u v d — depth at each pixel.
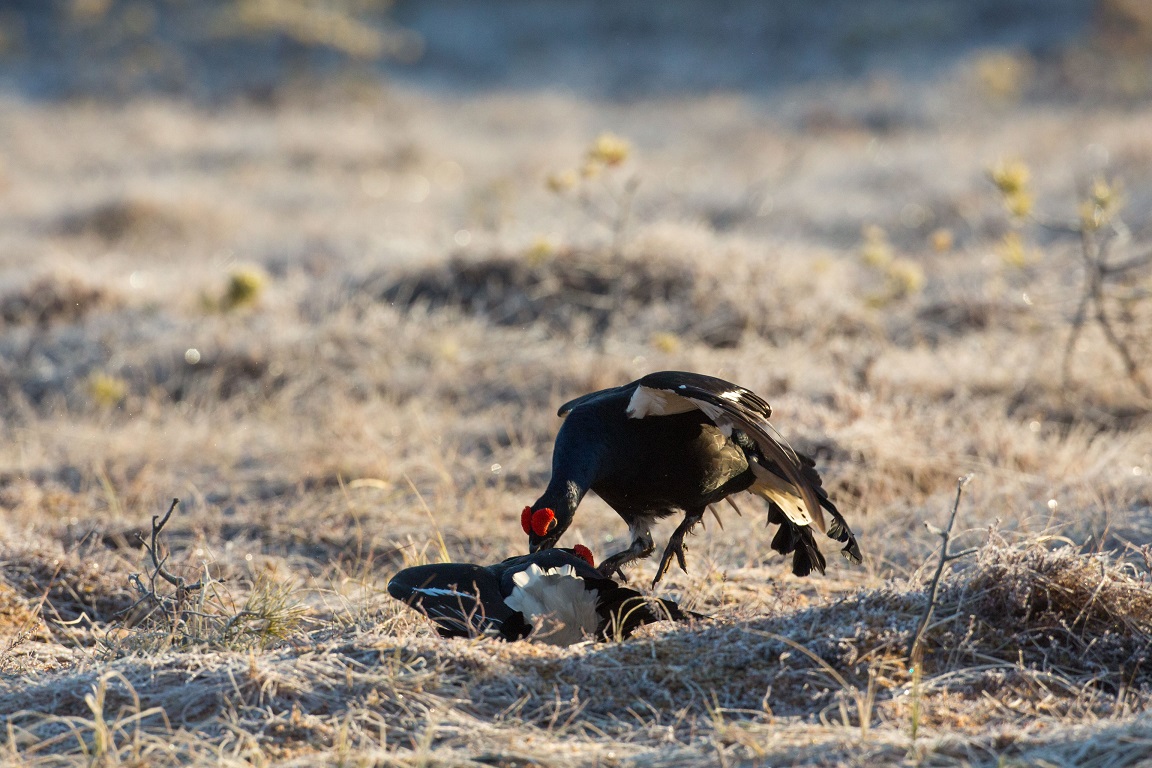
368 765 11.55
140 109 100.88
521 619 15.55
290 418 30.86
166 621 16.56
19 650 16.22
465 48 136.50
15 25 130.00
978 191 56.66
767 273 38.09
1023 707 13.17
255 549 22.23
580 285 38.66
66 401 34.06
